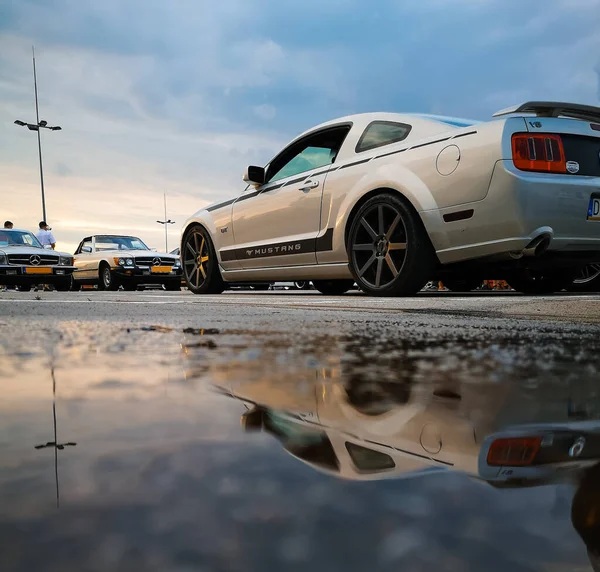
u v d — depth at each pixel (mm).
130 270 13031
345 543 149
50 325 1440
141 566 133
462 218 3572
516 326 1443
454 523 166
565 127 3510
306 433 309
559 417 376
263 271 5266
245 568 132
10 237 13250
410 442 291
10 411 368
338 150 4621
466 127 3662
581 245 3582
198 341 1010
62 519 168
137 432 304
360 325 1459
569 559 142
